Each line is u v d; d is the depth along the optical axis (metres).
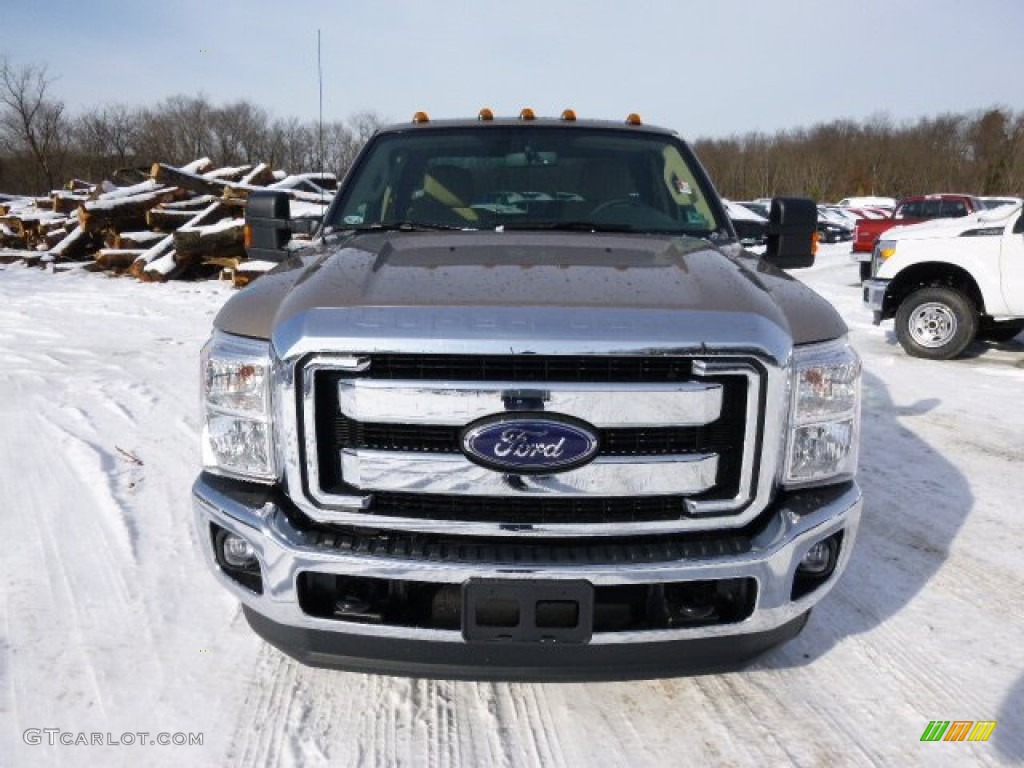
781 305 2.11
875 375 6.82
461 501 1.92
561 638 1.88
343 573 1.90
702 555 1.91
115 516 3.58
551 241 2.63
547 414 1.83
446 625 1.94
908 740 2.23
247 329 2.05
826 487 2.11
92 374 6.23
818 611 2.92
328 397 1.90
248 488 2.05
